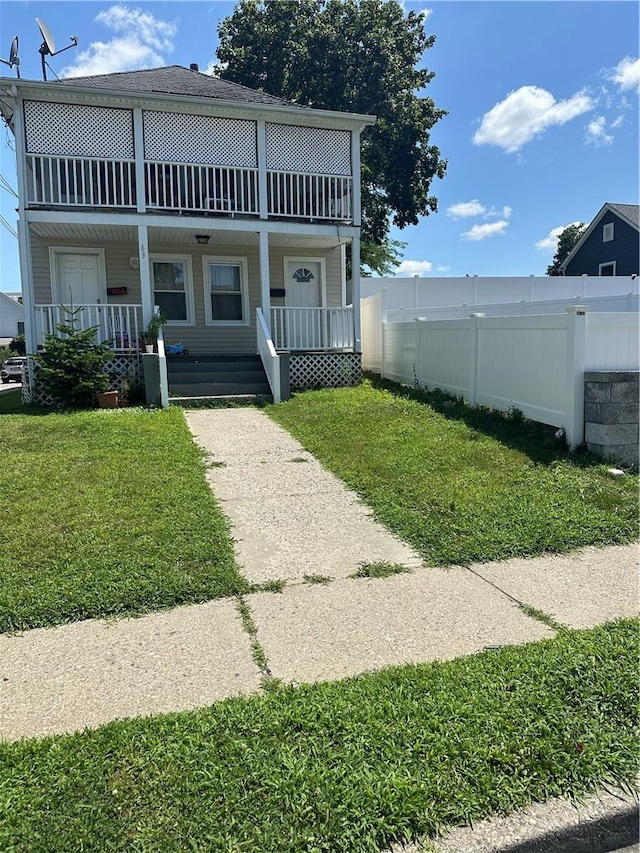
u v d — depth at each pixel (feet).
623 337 20.79
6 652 9.54
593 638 9.61
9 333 150.10
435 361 31.89
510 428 23.49
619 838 6.33
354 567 12.72
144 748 7.11
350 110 81.87
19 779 6.63
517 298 55.93
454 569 12.62
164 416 28.50
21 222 33.19
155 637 9.96
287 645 9.66
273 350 33.73
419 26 85.40
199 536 14.02
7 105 34.58
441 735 7.26
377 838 5.91
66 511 15.30
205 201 39.22
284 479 19.10
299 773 6.65
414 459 20.34
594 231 99.71
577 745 7.11
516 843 5.98
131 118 34.96
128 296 41.68
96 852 5.69
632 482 17.52
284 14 80.28
